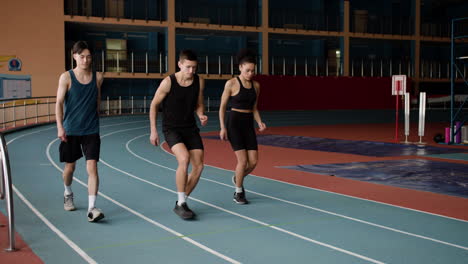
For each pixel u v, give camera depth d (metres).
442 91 33.22
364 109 29.50
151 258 3.33
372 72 29.64
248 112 4.99
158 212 4.69
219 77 25.94
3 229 4.03
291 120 20.59
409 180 6.41
